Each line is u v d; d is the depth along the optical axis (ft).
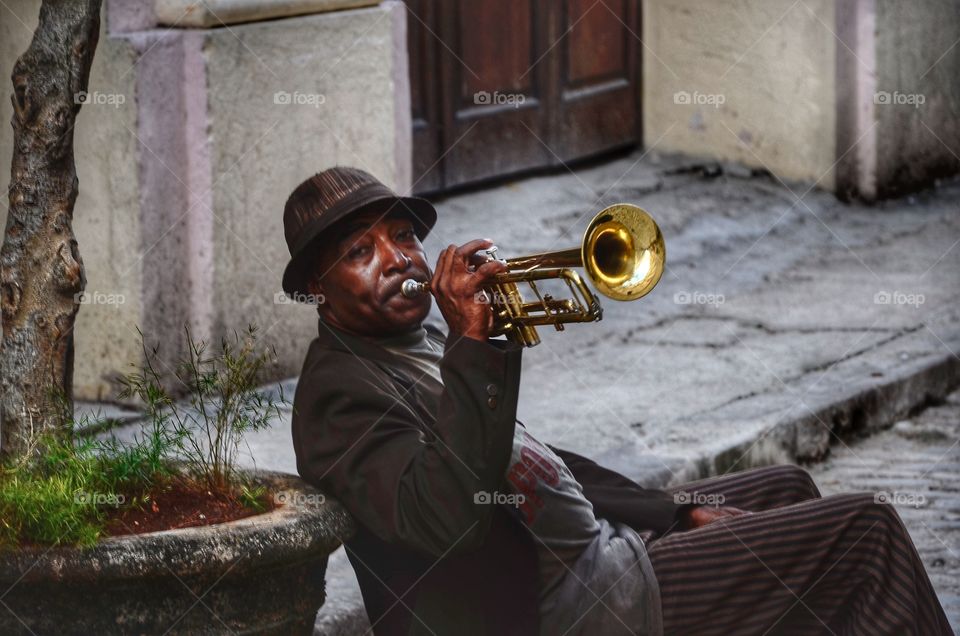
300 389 11.07
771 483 12.34
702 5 33.42
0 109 19.76
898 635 10.60
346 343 11.16
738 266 28.50
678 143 34.04
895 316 25.41
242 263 20.65
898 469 20.42
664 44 33.91
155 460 10.65
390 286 11.03
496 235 28.37
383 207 11.18
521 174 31.55
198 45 19.81
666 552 10.96
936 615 10.82
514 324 10.48
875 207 33.37
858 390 21.65
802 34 33.06
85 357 20.12
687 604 10.87
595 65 32.91
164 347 19.90
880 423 21.97
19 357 10.79
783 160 33.42
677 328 24.67
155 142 19.51
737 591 10.90
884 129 33.50
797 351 23.48
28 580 9.34
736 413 20.40
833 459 20.85
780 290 26.99
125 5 19.25
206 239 20.16
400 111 23.11
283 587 10.13
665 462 18.26
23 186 10.80
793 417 20.33
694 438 19.31
